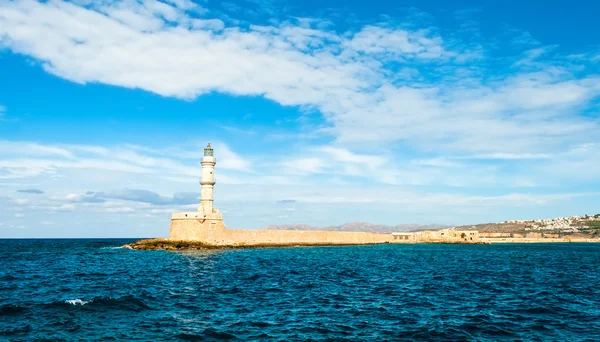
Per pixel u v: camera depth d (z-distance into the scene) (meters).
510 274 53.12
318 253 94.06
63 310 27.52
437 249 126.88
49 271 53.00
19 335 22.16
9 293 34.81
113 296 32.69
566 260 82.94
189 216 96.69
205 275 48.03
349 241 144.88
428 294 35.91
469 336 22.98
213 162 95.31
